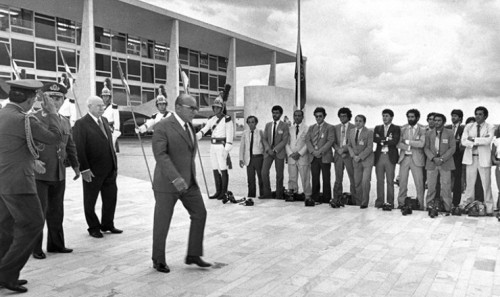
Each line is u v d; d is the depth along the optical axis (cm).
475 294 419
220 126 960
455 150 831
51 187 549
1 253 443
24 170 420
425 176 884
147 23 3497
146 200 970
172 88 3516
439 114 823
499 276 470
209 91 4578
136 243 615
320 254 555
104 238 642
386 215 796
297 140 961
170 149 484
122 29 3497
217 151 958
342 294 422
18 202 418
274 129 980
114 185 665
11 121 415
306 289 436
